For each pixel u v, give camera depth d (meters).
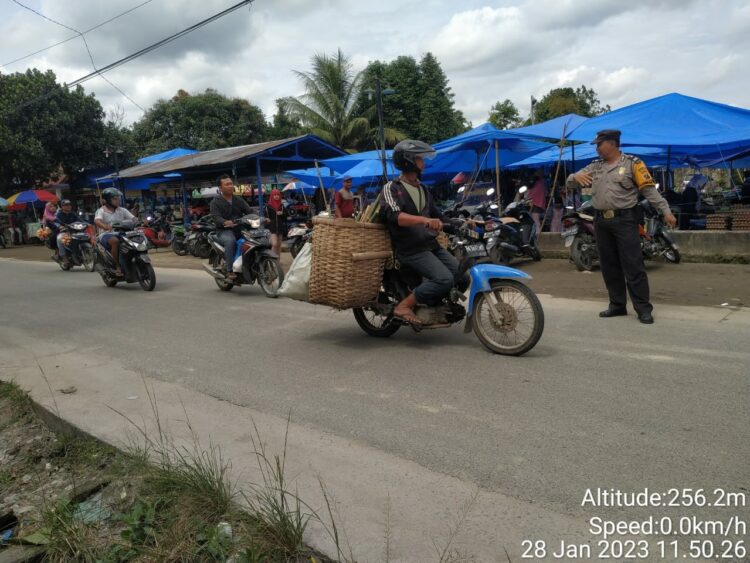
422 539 2.59
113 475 3.46
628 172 5.82
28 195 23.95
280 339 6.29
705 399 3.90
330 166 17.55
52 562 2.74
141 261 10.20
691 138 10.61
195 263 14.76
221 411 4.31
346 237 5.21
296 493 3.03
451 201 19.28
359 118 30.00
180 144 32.47
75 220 14.43
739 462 3.08
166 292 10.06
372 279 5.38
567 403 3.99
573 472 3.08
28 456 4.00
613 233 5.97
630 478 2.99
